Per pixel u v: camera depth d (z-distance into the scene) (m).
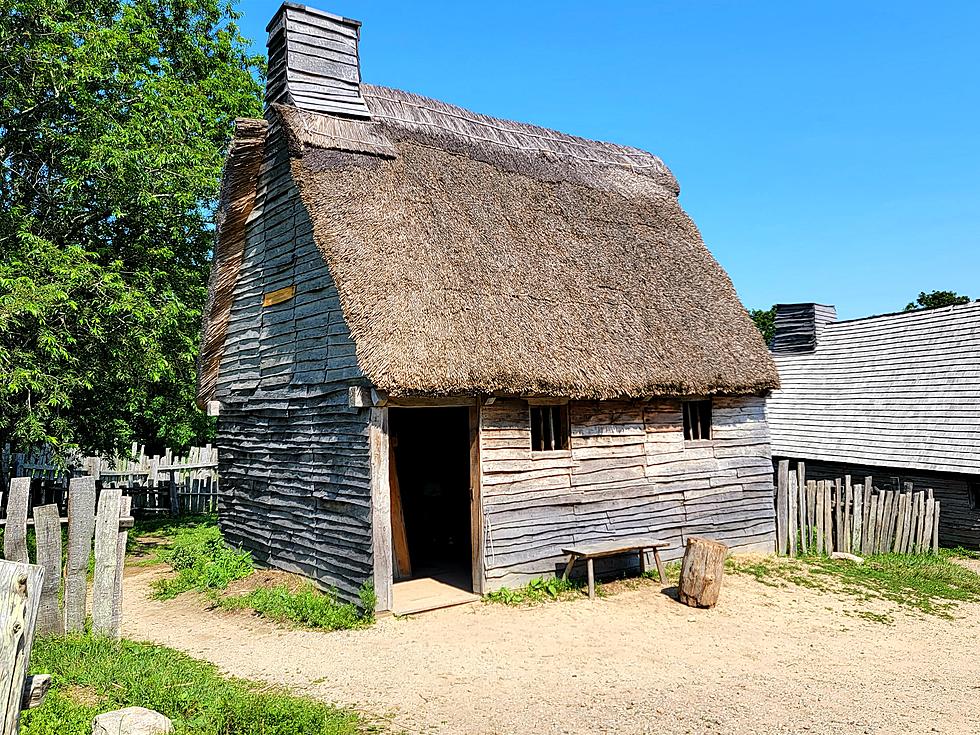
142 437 24.86
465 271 10.77
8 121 14.31
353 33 13.40
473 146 13.82
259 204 13.07
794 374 23.53
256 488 12.69
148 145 15.09
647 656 7.91
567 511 11.16
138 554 14.68
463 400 10.35
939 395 18.75
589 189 14.95
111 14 16.52
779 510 13.88
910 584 11.91
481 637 8.48
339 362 10.34
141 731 4.70
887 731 6.11
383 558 9.45
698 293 13.91
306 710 5.70
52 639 6.66
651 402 12.48
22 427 13.37
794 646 8.54
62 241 15.33
